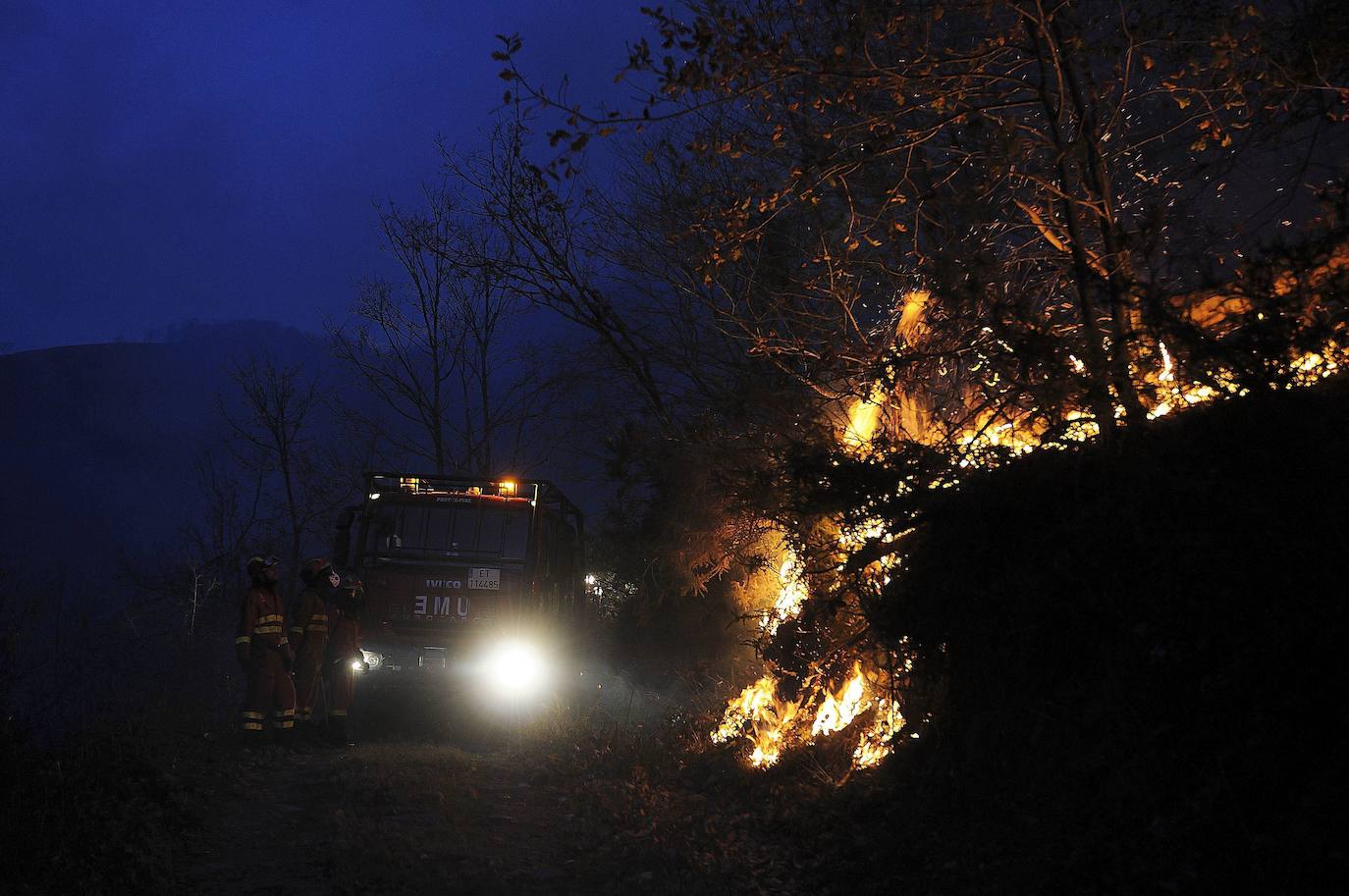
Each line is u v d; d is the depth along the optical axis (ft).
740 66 26.18
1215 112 27.48
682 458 33.94
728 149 31.48
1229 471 15.80
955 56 26.68
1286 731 13.94
